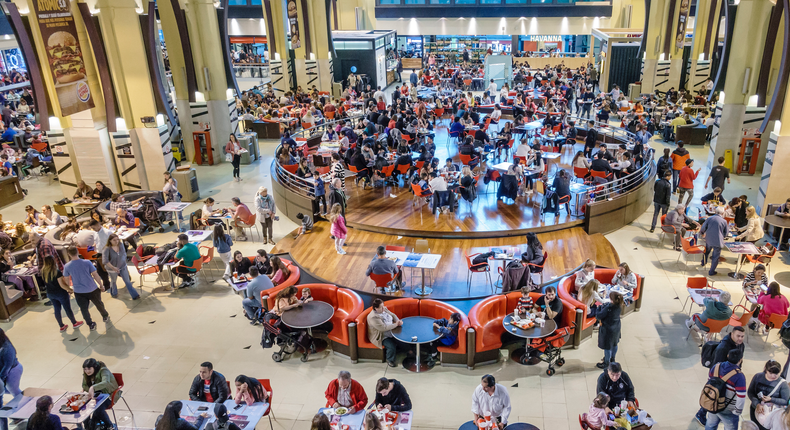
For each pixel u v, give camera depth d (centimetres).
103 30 1495
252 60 4066
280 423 782
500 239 1321
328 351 961
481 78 3622
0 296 1069
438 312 947
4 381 810
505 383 858
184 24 1927
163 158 1641
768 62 1631
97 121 1557
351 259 1242
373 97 2852
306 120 2391
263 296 1003
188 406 700
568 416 780
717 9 2728
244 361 934
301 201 1504
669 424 761
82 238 1198
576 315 923
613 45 3262
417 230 1345
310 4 3122
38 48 1474
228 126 2106
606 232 1405
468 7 4294
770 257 1114
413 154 1822
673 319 1021
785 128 1323
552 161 1927
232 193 1775
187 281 1206
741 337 720
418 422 775
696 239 1239
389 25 4419
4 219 1598
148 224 1498
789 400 658
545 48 4691
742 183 1703
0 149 2119
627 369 884
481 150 1800
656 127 2453
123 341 1004
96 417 728
